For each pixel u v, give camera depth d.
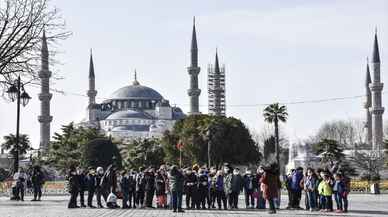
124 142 195.50
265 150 184.12
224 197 42.34
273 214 36.44
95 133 153.12
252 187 43.25
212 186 42.84
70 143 146.88
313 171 40.72
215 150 141.00
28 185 66.88
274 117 130.00
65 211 40.00
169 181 39.75
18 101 56.47
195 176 42.56
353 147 193.62
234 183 42.09
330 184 39.47
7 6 23.11
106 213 38.06
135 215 36.25
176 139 148.12
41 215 35.78
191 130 143.75
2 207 44.81
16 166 57.41
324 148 124.12
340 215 35.84
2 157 190.00
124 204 44.03
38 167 56.12
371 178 112.50
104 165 128.75
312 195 40.38
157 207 44.31
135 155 158.50
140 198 45.16
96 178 45.09
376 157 154.25
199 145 142.25
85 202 54.12
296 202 42.72
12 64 23.80
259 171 43.06
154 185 44.62
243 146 144.00
